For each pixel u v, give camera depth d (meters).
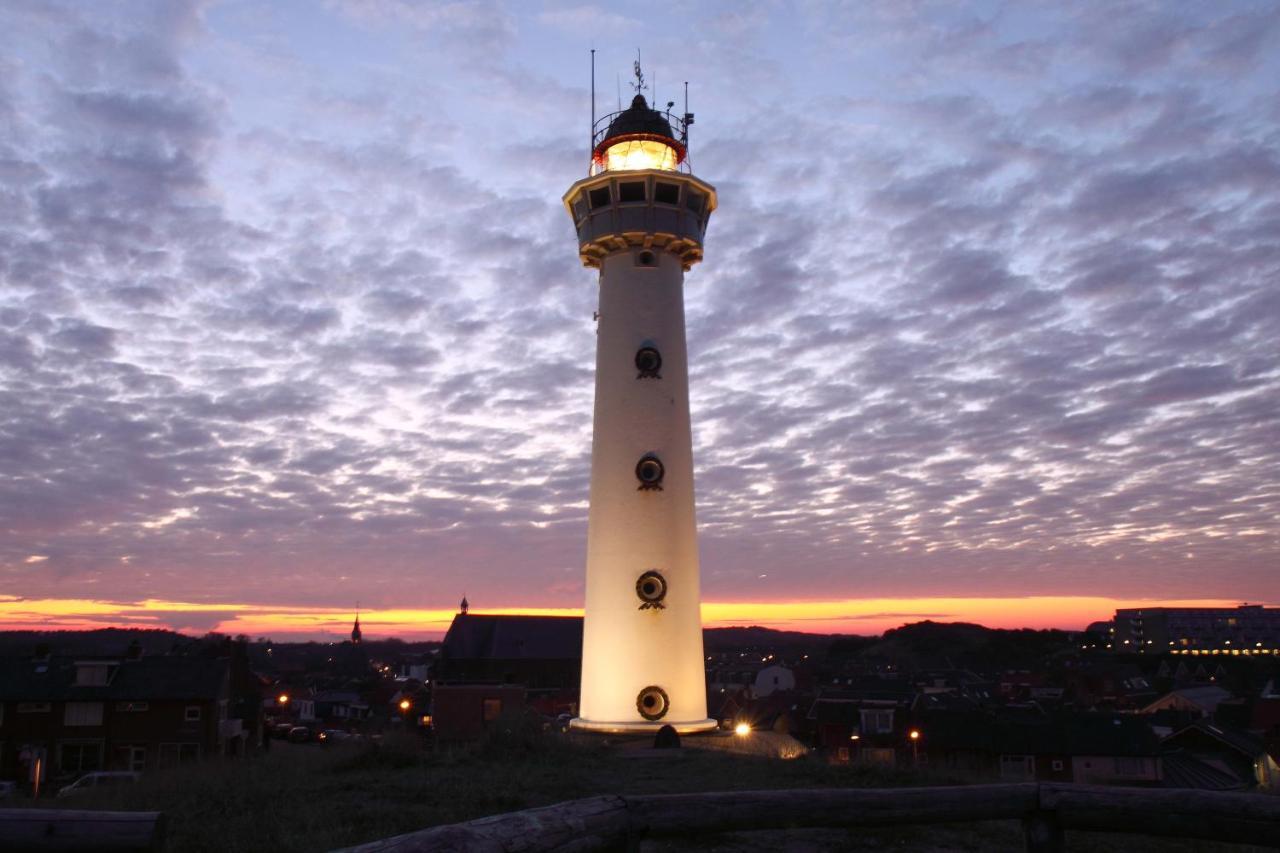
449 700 52.69
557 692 97.00
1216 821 6.67
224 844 12.19
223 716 53.69
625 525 31.17
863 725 69.88
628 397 32.38
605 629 30.61
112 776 34.41
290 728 76.88
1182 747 60.31
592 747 24.78
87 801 16.47
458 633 102.62
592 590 31.45
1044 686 122.25
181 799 16.02
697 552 32.22
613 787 17.59
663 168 34.62
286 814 14.23
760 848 12.62
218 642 60.78
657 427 32.06
